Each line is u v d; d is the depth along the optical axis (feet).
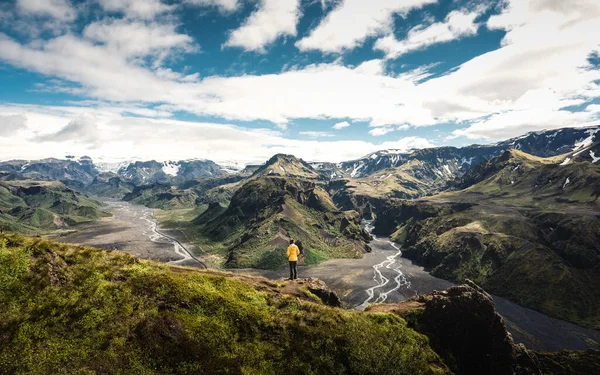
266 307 95.04
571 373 253.65
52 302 67.41
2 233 78.74
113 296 75.25
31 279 70.03
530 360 179.83
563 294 446.60
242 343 79.46
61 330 63.16
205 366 68.90
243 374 71.82
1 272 68.03
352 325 103.96
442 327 131.75
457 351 130.72
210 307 84.48
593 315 404.57
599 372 255.50
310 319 98.12
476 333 135.85
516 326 371.35
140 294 78.95
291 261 135.13
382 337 106.73
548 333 357.61
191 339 72.64
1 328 58.44
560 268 487.61
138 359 63.82
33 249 77.36
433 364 110.42
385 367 95.76
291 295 111.45
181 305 81.05
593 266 504.02
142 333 68.80
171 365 66.08
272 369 77.15
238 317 85.61
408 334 116.37
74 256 82.84
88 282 76.33
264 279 123.24
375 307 137.90
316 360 85.56
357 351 94.27
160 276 87.40
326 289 128.98
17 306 63.72
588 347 326.44
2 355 54.44
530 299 452.76
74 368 57.21
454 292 145.48
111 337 65.26
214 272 115.65
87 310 69.10
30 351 57.00
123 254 94.99
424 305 138.92
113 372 59.41
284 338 87.25
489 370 133.90
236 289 97.25
